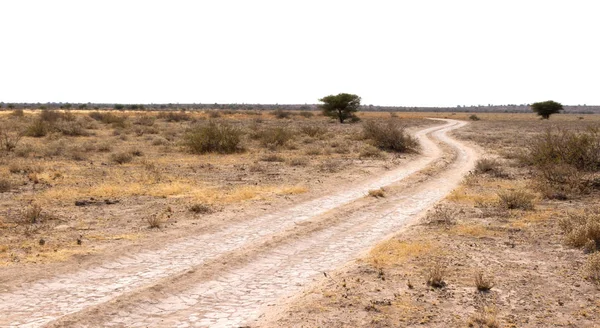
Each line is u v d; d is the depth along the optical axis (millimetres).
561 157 20812
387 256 10133
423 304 7605
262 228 12789
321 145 37531
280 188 18453
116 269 9406
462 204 15906
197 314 7430
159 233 11953
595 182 18594
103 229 12188
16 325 6836
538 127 73812
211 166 24562
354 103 81000
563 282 8641
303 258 10453
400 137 35656
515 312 7340
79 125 46250
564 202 16031
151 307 7680
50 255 10000
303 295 8055
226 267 9680
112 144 35500
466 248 10742
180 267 9617
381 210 15500
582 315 7227
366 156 30484
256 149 34000
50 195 16172
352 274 9023
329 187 19078
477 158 31766
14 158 25875
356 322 6941
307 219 13820
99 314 7258
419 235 11883
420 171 23891
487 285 8297
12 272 8977
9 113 78625
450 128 71062
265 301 8008
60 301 7797
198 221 13203
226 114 103500
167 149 32062
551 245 10992
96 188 17438
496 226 12758
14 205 14664
